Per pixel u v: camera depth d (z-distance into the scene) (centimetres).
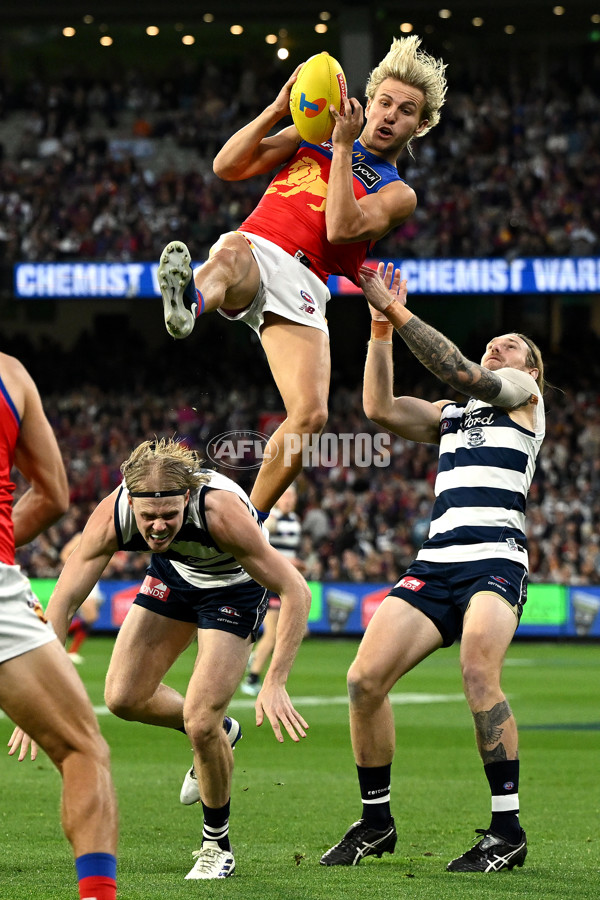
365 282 2023
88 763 1330
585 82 11219
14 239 9881
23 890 1806
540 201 9938
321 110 1859
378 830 2092
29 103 11319
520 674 6275
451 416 2227
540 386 2273
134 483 1689
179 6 10125
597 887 1839
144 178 10519
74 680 1334
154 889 1816
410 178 10275
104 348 10700
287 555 5381
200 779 1962
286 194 1941
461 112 10762
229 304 1897
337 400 10194
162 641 2081
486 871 1977
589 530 8888
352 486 9369
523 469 2148
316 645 8088
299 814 2631
